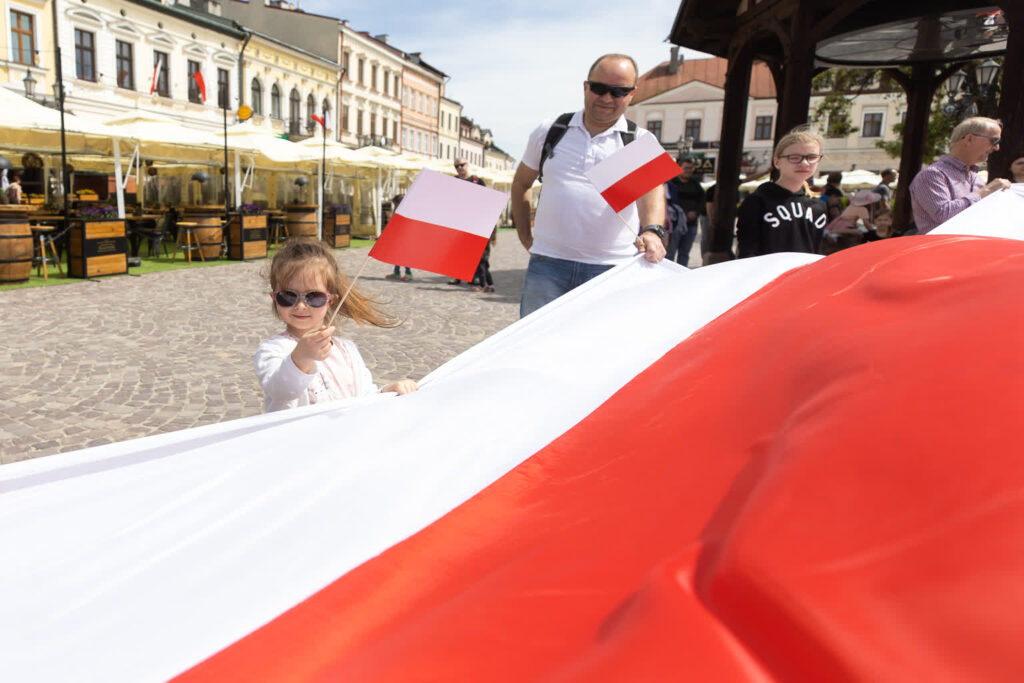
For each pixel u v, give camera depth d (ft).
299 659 2.57
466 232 5.23
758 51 29.99
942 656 1.67
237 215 45.27
